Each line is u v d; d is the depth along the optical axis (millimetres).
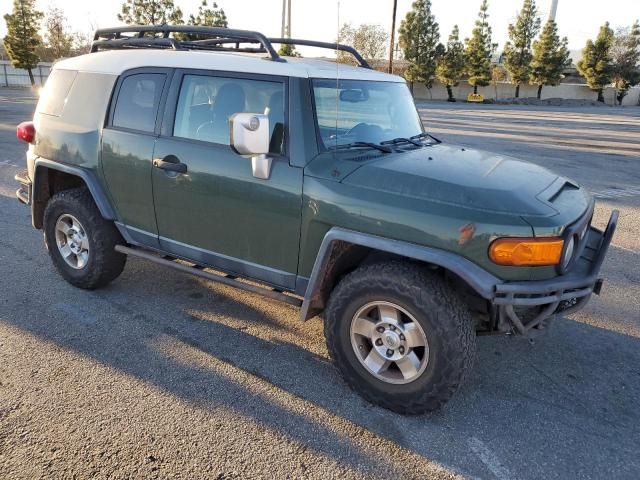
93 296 4469
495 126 21781
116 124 3990
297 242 3211
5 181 8586
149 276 4938
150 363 3512
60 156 4273
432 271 2969
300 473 2602
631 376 3592
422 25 50875
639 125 25250
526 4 54719
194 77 3619
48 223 4512
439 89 55500
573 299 3111
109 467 2580
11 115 18391
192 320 4137
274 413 3049
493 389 3381
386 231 2844
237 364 3545
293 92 3193
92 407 3029
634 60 58125
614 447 2875
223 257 3607
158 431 2854
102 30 4656
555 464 2730
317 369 3525
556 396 3330
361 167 3041
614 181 10133
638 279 5297
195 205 3596
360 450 2777
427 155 3375
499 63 64875
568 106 49594
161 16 45625
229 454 2709
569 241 2789
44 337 3777
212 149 3477
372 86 3756
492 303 2713
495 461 2734
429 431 2945
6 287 4574
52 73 4574
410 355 2959
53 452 2664
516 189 2900
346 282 3076
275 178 3191
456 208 2734
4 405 3012
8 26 44250
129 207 4012
